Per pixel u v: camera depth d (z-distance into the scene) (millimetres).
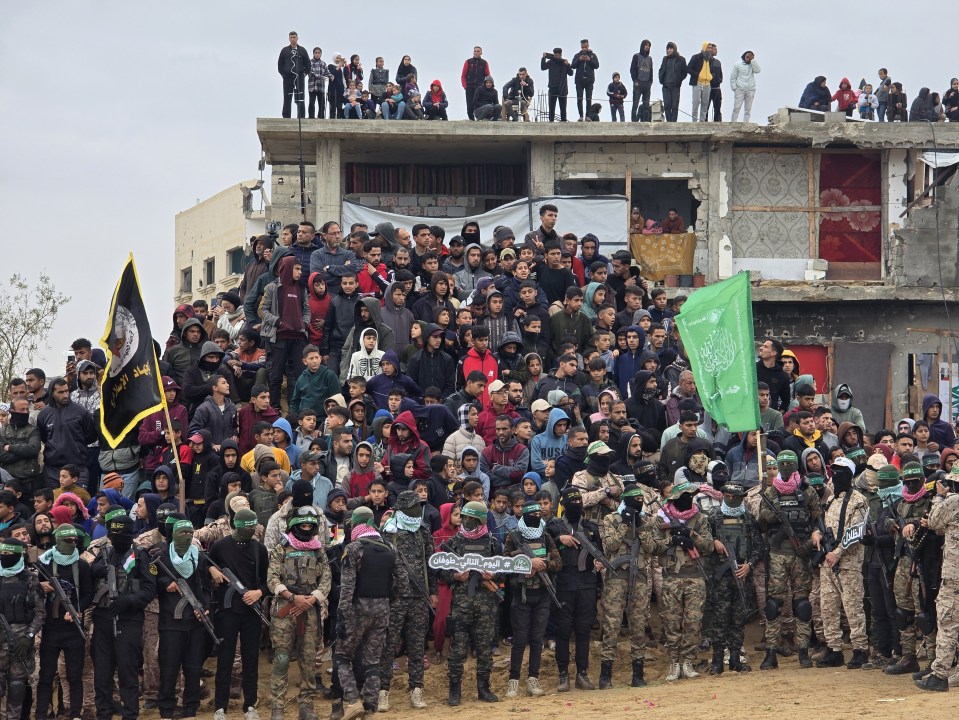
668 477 15891
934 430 19562
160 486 15336
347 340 19781
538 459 16469
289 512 13555
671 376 19750
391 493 15141
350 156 31969
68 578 13484
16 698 13258
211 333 21359
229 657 13516
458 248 22234
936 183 29859
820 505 15055
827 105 31219
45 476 17656
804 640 14750
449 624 14969
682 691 13727
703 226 30750
